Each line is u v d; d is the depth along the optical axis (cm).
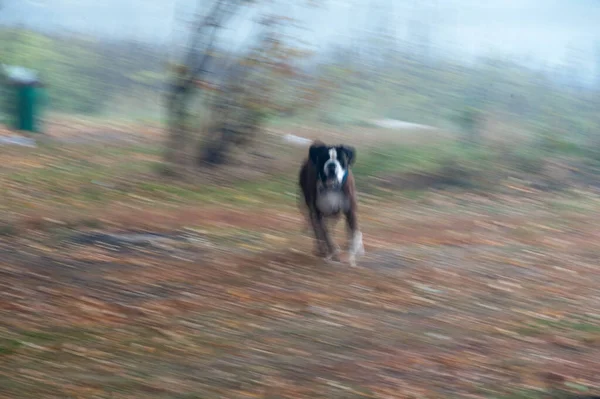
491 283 1074
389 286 1036
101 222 1327
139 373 712
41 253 1123
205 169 1848
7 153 1953
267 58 1817
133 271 1054
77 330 819
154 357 755
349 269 1114
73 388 669
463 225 1456
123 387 678
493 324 903
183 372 721
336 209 1127
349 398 678
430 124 2516
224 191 1661
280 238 1286
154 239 1234
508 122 2319
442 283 1064
